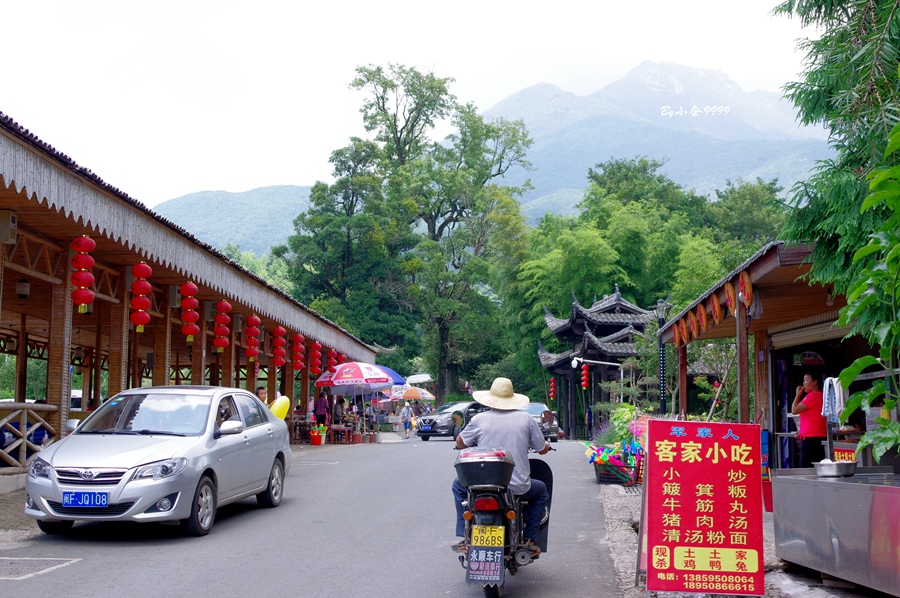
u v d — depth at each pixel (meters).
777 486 7.39
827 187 7.61
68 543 8.91
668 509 6.35
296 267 61.06
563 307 50.50
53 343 13.69
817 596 6.35
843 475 6.84
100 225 12.44
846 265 8.32
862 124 7.16
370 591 6.83
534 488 7.27
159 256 14.70
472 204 65.38
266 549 8.62
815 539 6.62
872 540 5.77
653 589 6.27
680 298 32.38
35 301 19.14
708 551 6.29
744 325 11.02
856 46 7.40
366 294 59.19
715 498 6.35
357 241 60.38
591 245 48.75
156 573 7.44
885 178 4.96
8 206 11.85
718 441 6.41
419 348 61.69
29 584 6.96
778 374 16.38
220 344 19.98
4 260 12.11
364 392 32.97
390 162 66.69
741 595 6.42
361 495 13.08
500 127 68.19
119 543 8.94
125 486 8.71
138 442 9.37
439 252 62.44
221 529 9.91
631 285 50.59
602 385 30.83
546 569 7.79
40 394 40.16
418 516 10.91
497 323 64.94
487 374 65.06
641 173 68.75
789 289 11.24
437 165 69.00
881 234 5.19
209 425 10.01
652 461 6.41
